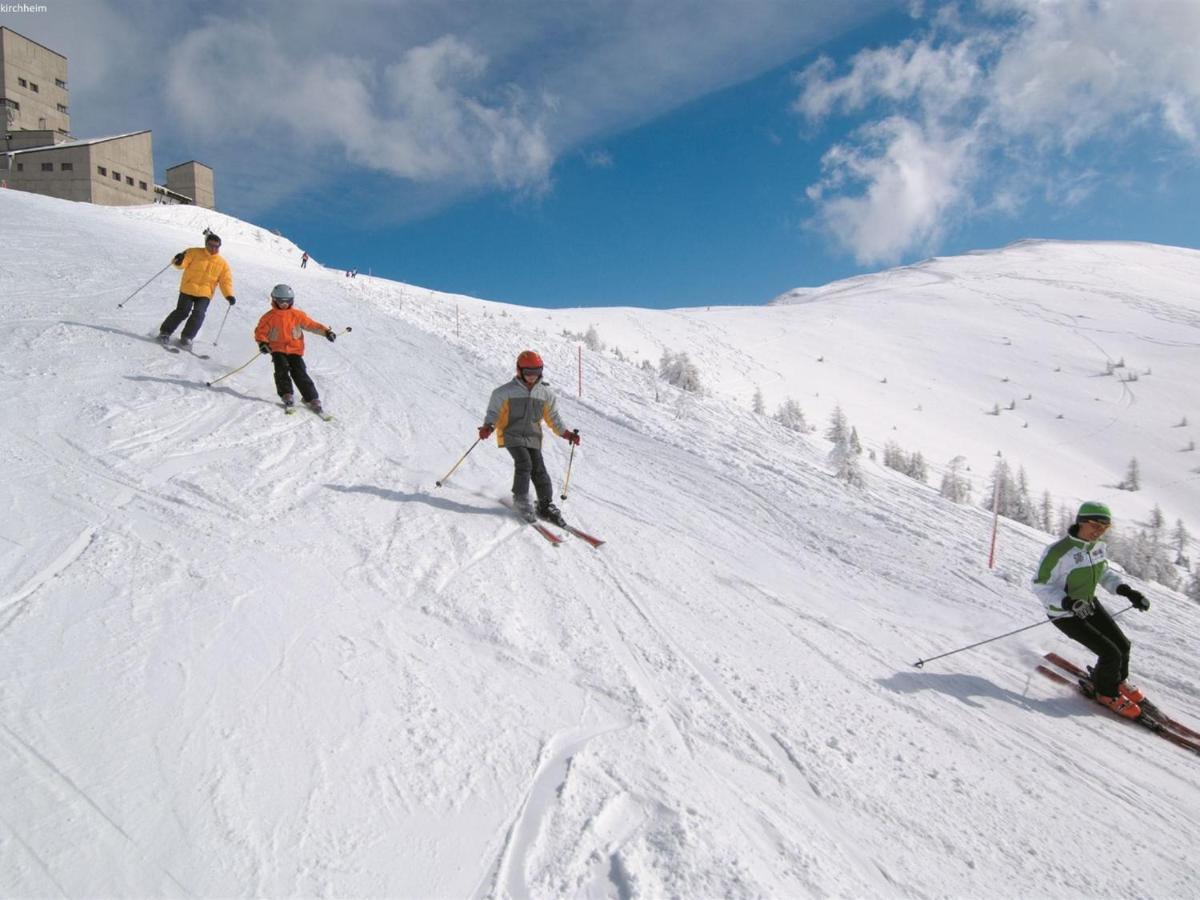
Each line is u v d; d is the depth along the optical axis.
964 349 115.50
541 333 22.64
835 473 11.21
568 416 11.22
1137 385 103.06
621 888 2.24
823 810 2.85
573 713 3.17
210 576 3.75
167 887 1.98
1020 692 4.37
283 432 6.65
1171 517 69.19
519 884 2.20
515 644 3.67
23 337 7.72
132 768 2.37
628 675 3.60
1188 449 84.75
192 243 25.44
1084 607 4.24
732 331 104.56
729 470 9.48
